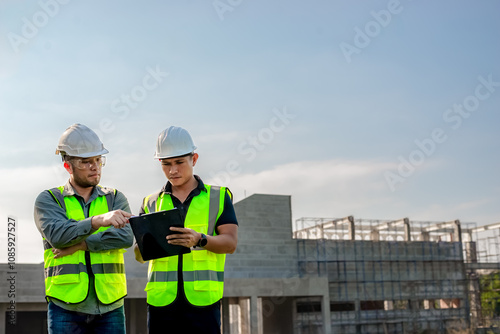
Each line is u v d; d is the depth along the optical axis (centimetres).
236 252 4419
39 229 491
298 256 4612
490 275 5512
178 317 491
